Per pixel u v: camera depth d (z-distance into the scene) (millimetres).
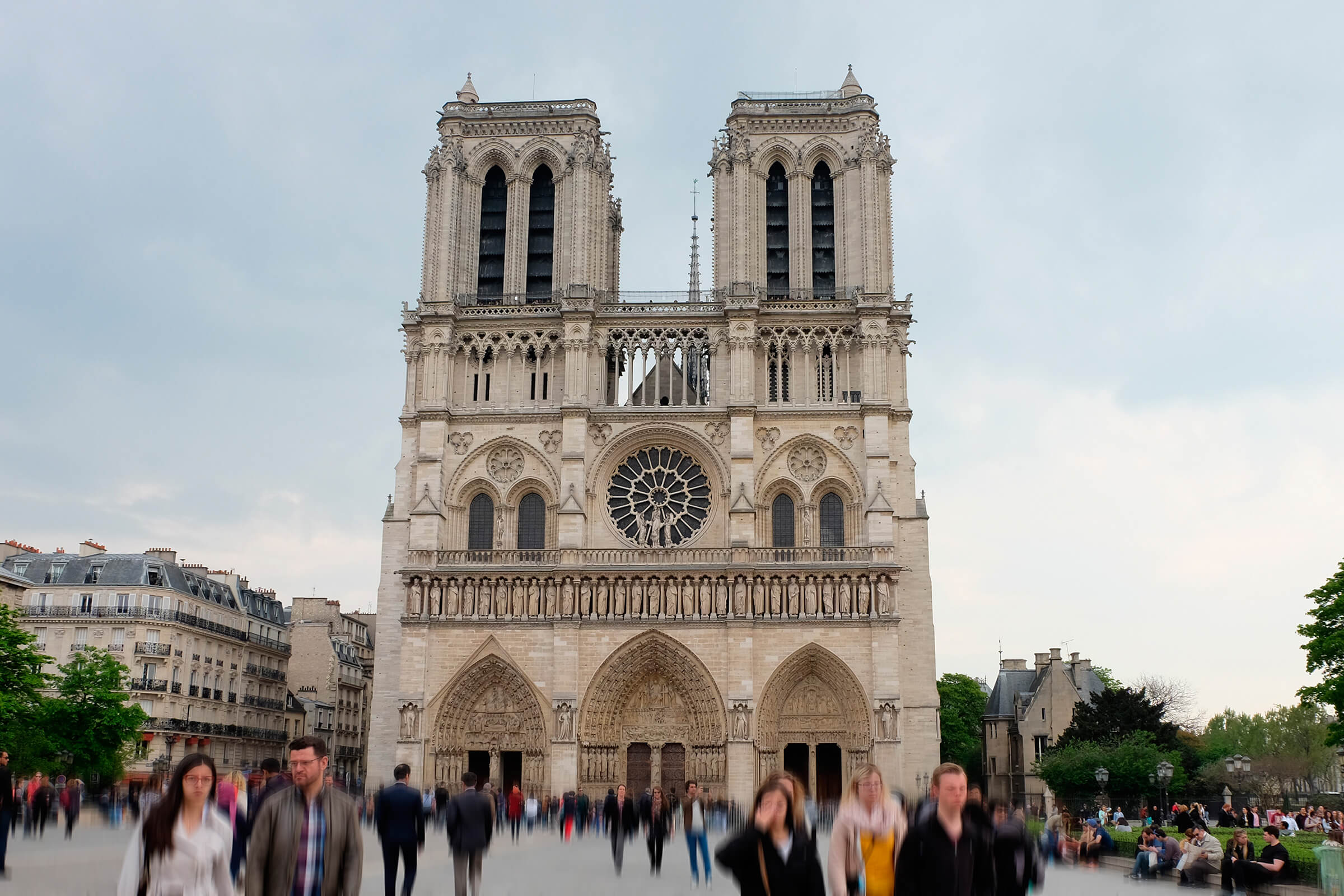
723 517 116062
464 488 118438
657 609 111125
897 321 120500
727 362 119250
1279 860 46406
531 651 111438
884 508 112500
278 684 157750
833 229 124500
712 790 108250
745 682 108500
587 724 110000
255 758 147375
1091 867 61219
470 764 112625
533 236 127188
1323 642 86250
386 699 115000
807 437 116812
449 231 122625
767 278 123812
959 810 19031
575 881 48000
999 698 158000
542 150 126000
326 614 169375
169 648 127875
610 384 121750
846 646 109625
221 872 17438
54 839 62000
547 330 121125
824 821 103000
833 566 110438
